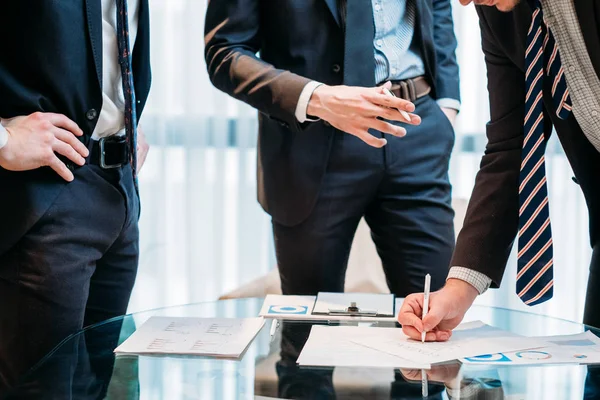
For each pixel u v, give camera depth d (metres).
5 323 1.44
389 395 1.00
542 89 1.33
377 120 1.59
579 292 3.23
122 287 1.64
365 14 1.73
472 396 1.00
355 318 1.37
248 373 1.08
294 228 1.84
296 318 1.37
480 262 1.34
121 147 1.52
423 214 1.84
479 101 3.17
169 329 1.29
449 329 1.30
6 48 1.40
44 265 1.41
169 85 3.26
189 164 3.28
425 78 1.86
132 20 1.59
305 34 1.75
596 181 1.49
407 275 1.86
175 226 3.33
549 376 1.07
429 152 1.84
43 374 1.08
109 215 1.51
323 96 1.63
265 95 1.70
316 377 1.06
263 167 1.86
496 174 1.41
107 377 1.07
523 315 1.40
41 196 1.41
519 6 1.32
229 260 3.35
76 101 1.45
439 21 1.96
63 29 1.40
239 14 1.78
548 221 1.29
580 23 1.24
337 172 1.79
